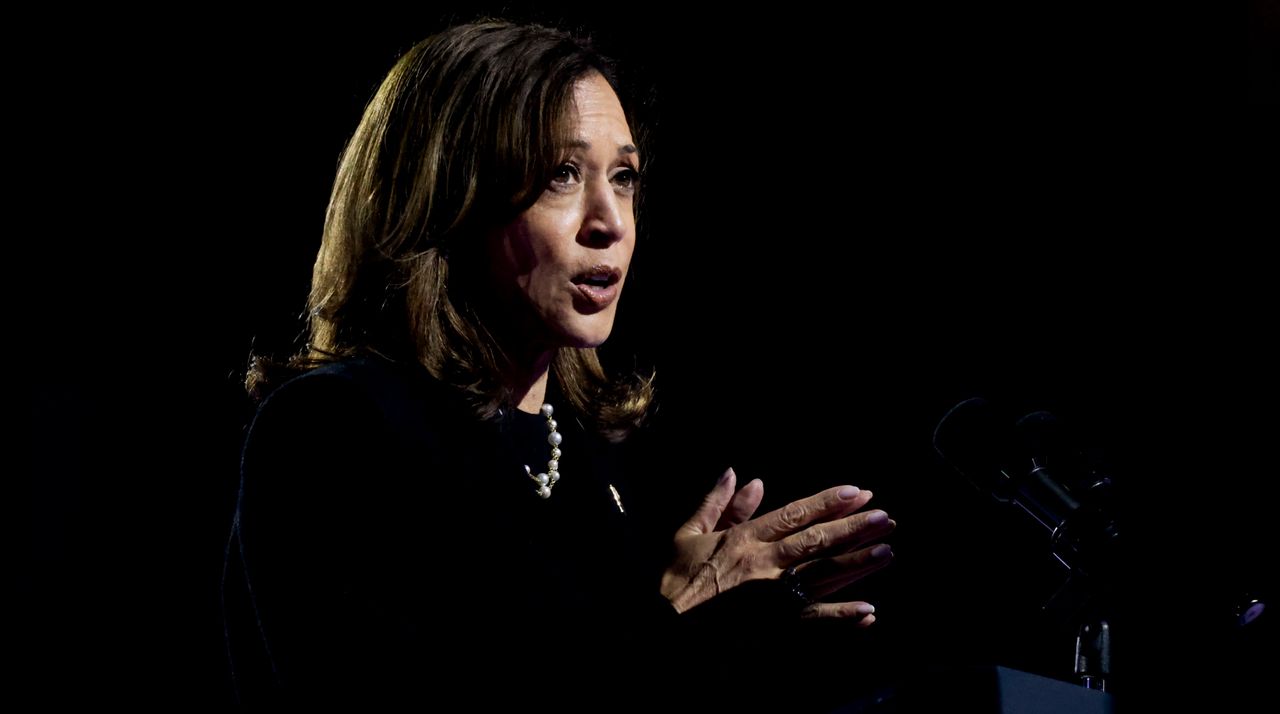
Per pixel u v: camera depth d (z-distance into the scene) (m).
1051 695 3.62
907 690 3.59
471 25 6.06
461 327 5.61
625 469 15.23
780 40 16.12
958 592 14.50
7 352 15.91
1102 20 15.05
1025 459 5.53
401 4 15.31
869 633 14.41
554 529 5.65
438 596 4.73
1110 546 5.12
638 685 4.39
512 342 5.89
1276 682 8.31
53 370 16.09
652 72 15.88
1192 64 14.60
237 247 16.28
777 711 4.25
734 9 16.02
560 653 4.51
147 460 16.25
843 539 5.42
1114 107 15.02
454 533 4.94
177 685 15.89
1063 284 15.19
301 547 4.61
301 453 4.80
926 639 14.38
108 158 15.98
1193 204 14.60
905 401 15.58
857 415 15.70
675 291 16.27
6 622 15.52
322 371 5.10
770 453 15.77
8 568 15.62
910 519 15.09
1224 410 14.07
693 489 15.46
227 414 16.39
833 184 16.22
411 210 5.71
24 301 15.98
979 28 15.60
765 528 5.61
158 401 16.41
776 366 16.06
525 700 4.35
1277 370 13.91
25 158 15.80
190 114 15.90
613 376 7.18
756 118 16.27
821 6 16.02
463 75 5.77
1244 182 14.34
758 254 16.30
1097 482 5.38
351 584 4.58
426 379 5.47
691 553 5.67
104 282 16.22
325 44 15.59
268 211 16.14
